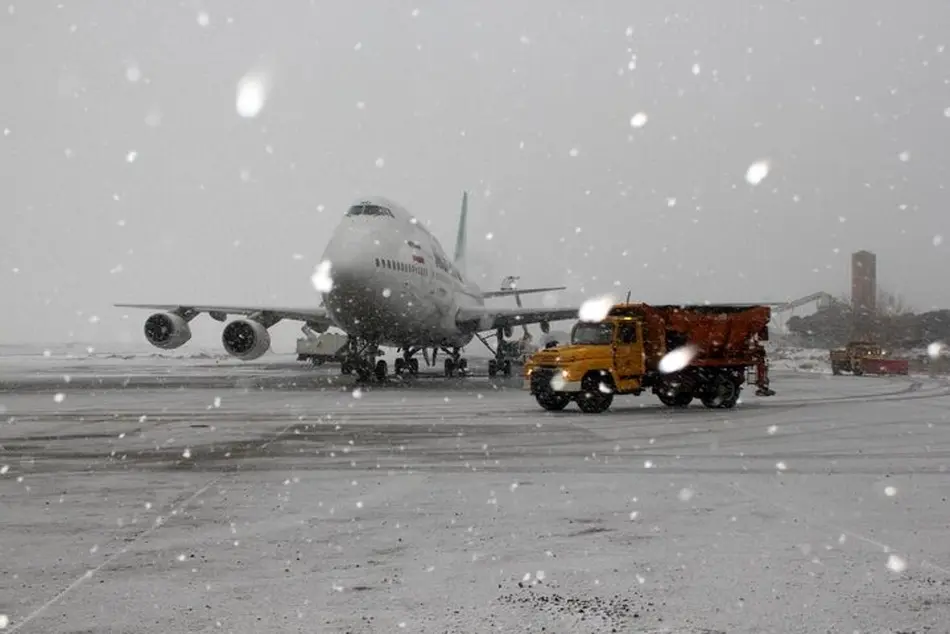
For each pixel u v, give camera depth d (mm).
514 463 12281
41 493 9758
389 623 5031
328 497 9430
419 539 7301
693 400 27234
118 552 6855
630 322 22422
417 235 32938
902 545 6988
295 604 5418
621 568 6277
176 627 4969
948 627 4891
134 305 34469
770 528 7680
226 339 32500
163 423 18734
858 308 90250
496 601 5461
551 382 21469
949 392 31078
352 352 33562
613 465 12031
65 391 31375
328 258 29219
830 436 16047
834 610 5215
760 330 25062
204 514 8461
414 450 13898
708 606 5320
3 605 5414
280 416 20453
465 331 38062
